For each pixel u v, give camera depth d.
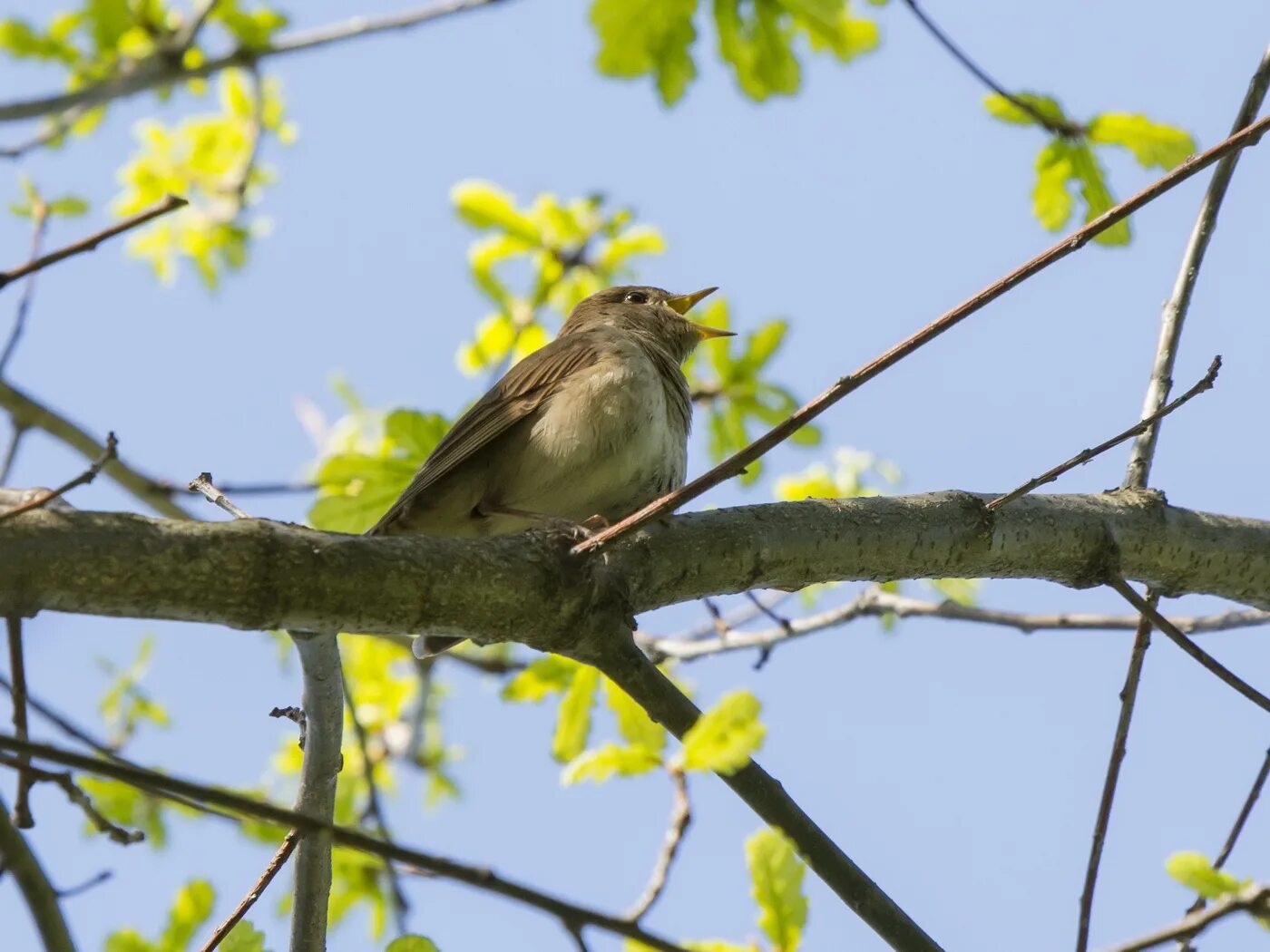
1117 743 8.26
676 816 7.75
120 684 13.86
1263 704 8.16
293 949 7.37
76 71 13.23
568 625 7.50
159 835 10.73
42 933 5.66
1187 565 9.29
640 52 10.11
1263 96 9.20
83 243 5.89
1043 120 9.91
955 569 8.77
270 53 11.61
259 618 6.57
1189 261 9.51
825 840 7.53
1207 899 6.67
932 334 6.94
